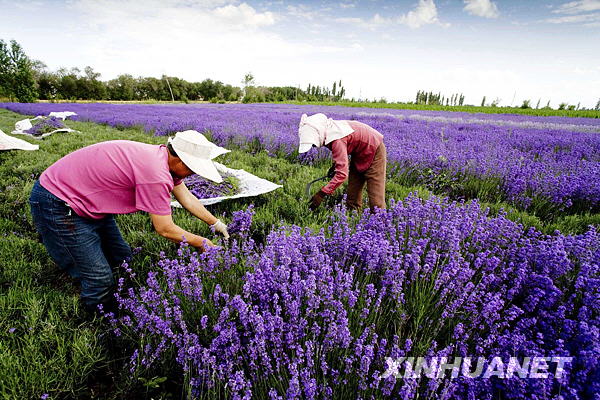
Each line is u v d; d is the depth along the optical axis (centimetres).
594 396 139
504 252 252
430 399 157
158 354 195
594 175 504
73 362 196
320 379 174
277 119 1355
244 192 442
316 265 220
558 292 193
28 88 4634
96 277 228
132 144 218
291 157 714
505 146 838
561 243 229
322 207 415
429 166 611
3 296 235
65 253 222
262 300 198
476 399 157
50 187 210
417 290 212
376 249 223
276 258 233
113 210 223
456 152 671
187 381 181
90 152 215
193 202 271
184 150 215
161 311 213
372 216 280
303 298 203
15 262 283
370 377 175
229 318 200
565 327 171
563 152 776
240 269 253
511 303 216
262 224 362
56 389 182
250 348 172
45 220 213
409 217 294
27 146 685
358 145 363
